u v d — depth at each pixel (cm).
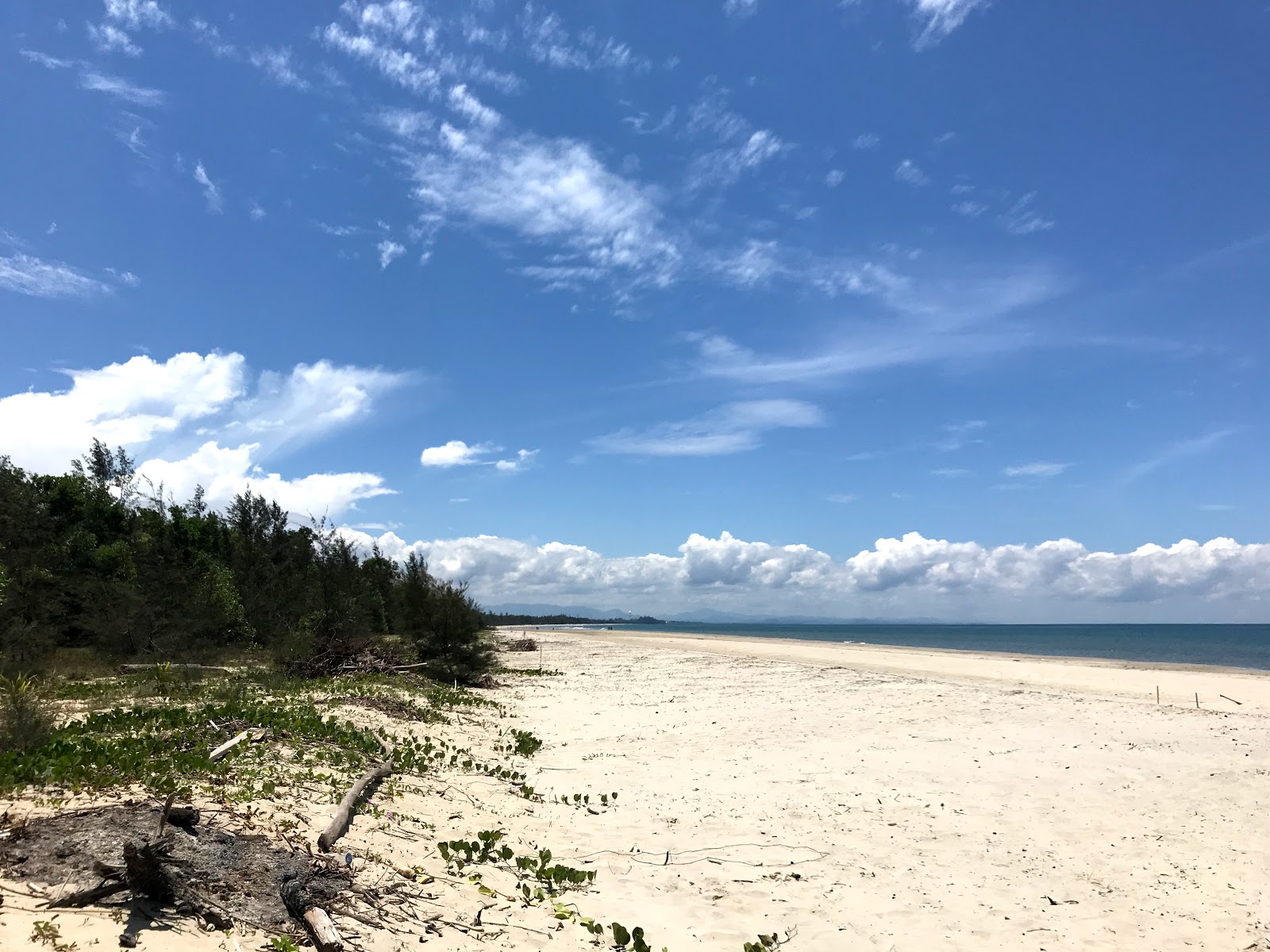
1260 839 861
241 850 570
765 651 4894
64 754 724
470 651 2384
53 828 518
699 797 1045
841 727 1608
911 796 1048
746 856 806
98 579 2136
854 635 12606
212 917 467
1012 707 1888
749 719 1752
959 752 1329
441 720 1463
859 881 738
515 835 826
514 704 2003
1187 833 884
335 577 3136
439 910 576
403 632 2441
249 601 2583
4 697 875
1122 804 999
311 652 2031
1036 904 685
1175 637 11144
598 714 1861
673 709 1942
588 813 961
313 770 875
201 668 1808
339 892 551
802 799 1035
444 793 926
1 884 433
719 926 630
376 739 1112
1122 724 1599
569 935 586
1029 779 1134
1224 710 1862
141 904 452
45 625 1847
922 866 779
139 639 1933
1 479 2258
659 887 714
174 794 583
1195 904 687
